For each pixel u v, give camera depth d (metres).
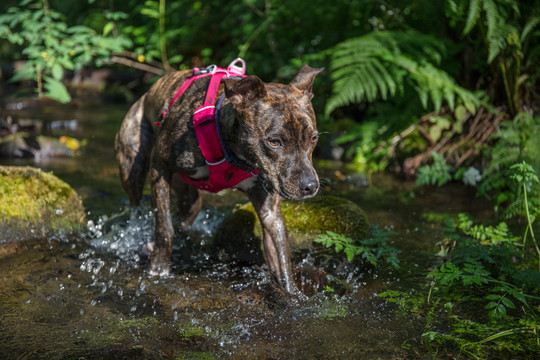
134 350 2.44
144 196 4.89
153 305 2.92
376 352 2.45
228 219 3.91
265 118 2.72
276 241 3.18
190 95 3.23
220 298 3.03
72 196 4.13
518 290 3.01
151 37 7.66
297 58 7.10
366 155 6.17
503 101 5.75
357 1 6.61
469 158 5.50
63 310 2.83
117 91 10.51
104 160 6.07
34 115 8.30
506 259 3.40
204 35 8.70
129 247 3.78
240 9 8.03
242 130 2.81
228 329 2.66
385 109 6.00
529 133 4.91
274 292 3.09
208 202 4.72
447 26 6.00
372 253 3.59
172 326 2.68
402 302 2.97
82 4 10.27
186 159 3.16
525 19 5.33
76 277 3.27
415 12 6.19
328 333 2.63
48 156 6.15
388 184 5.39
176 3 7.96
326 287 3.18
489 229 3.58
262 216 3.23
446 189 5.20
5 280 3.17
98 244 3.80
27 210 3.79
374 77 5.40
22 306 2.85
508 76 5.46
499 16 4.99
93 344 2.49
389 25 6.69
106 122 8.16
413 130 5.94
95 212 4.36
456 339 2.56
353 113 7.14
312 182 2.70
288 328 2.68
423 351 2.46
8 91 10.21
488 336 2.59
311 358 2.40
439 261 3.54
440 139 5.89
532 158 4.69
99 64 6.34
